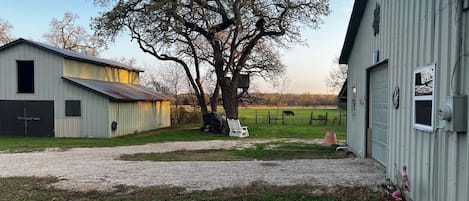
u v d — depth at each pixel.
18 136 16.62
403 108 5.08
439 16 3.75
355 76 9.45
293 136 16.20
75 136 16.39
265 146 12.07
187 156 9.71
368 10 7.89
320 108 42.34
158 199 5.03
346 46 10.13
